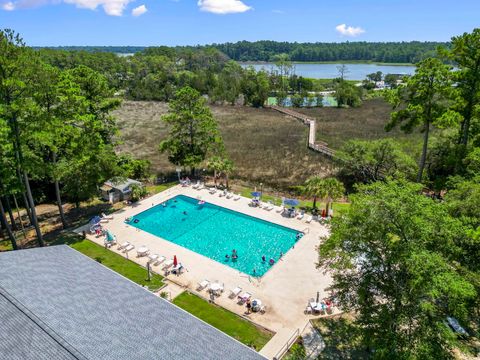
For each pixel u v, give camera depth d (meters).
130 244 31.62
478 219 19.22
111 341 12.94
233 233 35.44
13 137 26.41
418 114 35.41
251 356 14.73
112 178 38.22
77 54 163.62
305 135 72.12
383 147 42.47
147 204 40.62
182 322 16.22
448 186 31.70
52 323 13.11
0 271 16.67
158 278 26.73
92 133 34.84
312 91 146.38
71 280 17.47
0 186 27.77
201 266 28.50
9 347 12.03
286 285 25.94
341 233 17.72
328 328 21.48
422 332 14.95
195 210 40.28
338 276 18.95
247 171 51.62
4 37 24.14
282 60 142.88
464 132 37.06
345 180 46.50
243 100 123.06
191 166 47.09
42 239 31.17
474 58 33.84
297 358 19.02
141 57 194.50
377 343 15.68
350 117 94.19
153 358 12.60
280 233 35.19
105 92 41.22
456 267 17.33
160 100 124.75
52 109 30.84
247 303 23.19
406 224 15.75
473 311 18.11
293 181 47.25
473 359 18.30
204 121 46.66
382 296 17.62
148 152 62.78
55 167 31.45
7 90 25.75
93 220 35.34
